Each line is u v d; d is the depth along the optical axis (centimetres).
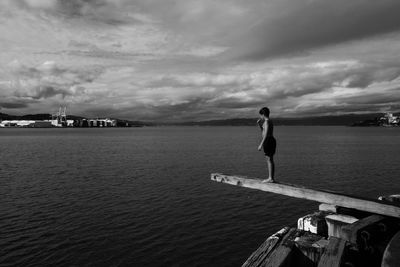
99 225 2050
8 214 2288
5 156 6725
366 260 811
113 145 10662
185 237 1856
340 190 3136
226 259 1595
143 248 1703
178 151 8025
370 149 8169
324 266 659
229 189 3141
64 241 1780
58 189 3173
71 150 8425
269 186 1106
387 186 3294
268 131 1100
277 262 702
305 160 5703
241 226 2044
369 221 849
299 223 973
